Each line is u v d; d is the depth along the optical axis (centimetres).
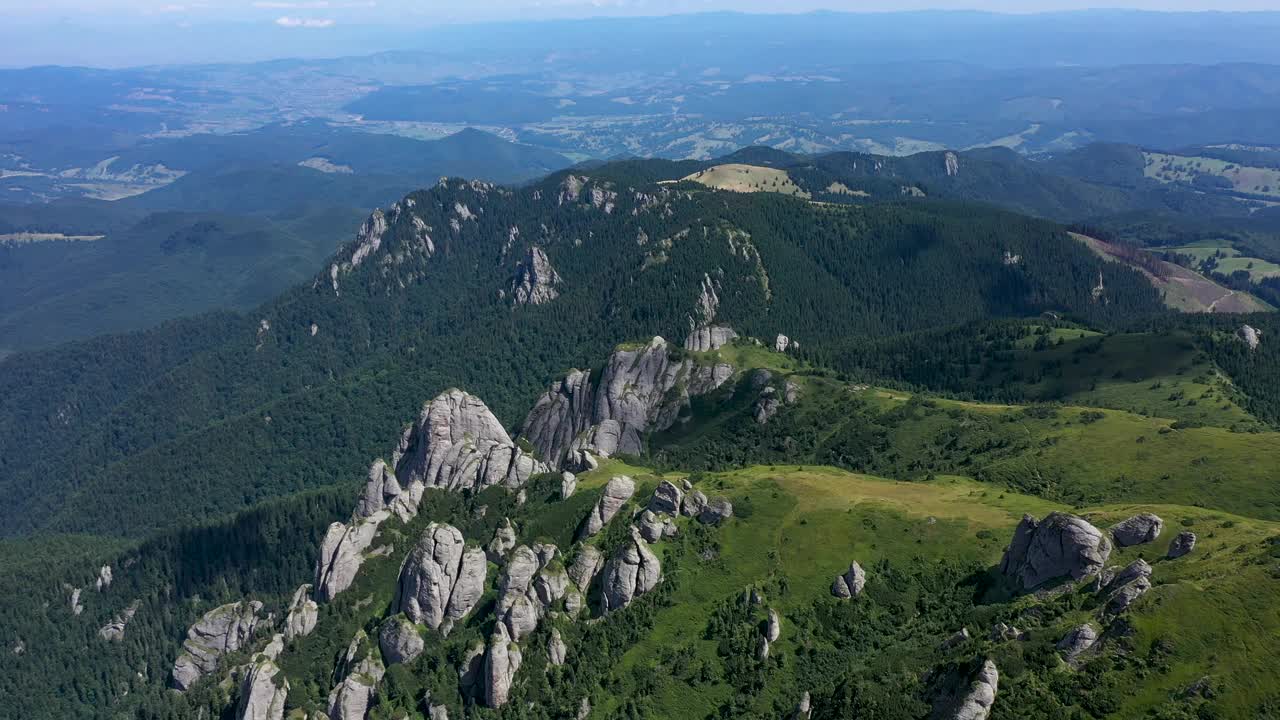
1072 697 12962
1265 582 13612
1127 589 14400
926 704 13925
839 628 18000
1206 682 12531
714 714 17238
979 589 17562
